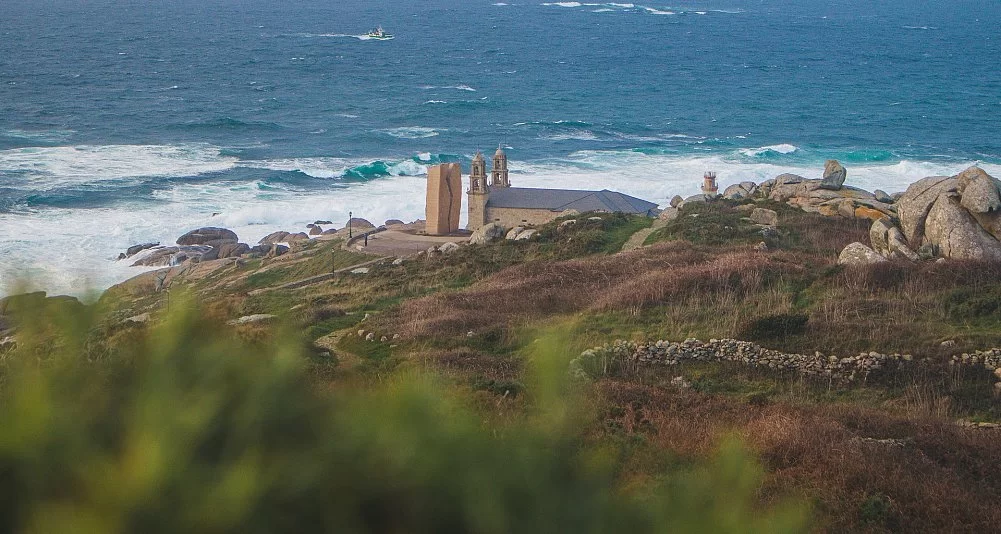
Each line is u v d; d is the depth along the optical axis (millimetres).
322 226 148125
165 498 4184
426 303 63438
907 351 47250
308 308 66562
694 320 53688
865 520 24562
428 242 122812
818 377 46469
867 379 45875
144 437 4379
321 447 4668
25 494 4270
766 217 91938
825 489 25938
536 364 5520
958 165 198500
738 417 35344
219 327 5250
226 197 160375
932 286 56938
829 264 64125
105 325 5070
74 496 4242
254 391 4809
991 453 32375
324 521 4465
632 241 91812
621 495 4980
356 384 5324
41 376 4605
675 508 4855
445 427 4828
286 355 5039
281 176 176875
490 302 63031
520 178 180000
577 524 4738
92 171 174250
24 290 5004
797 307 55688
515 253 90562
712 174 117375
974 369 45656
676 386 44156
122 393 4711
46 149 194375
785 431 30625
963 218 66188
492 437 5035
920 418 37719
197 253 125500
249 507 4254
